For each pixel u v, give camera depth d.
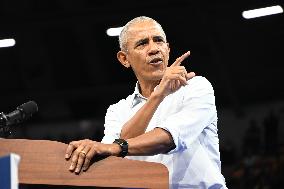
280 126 30.44
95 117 34.22
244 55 31.70
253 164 26.20
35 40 32.84
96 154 5.43
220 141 31.56
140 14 30.80
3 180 4.19
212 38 30.92
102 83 33.94
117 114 7.86
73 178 5.32
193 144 7.04
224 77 31.48
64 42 32.91
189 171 6.98
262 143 29.06
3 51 33.25
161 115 7.29
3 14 31.80
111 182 5.35
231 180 25.91
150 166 5.40
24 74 33.97
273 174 24.88
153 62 7.26
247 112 31.59
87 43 32.66
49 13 31.44
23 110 5.95
